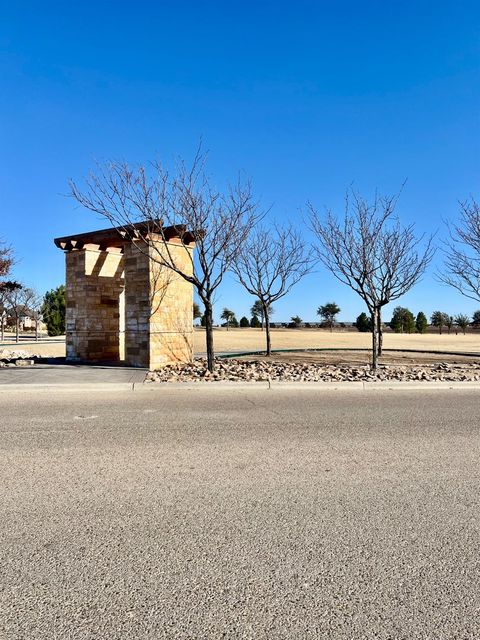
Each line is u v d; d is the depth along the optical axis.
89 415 7.95
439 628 2.50
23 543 3.40
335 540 3.46
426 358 19.05
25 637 2.42
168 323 15.33
